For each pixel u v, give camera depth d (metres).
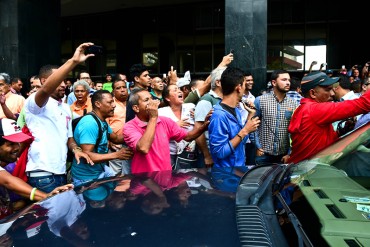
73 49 19.14
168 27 17.48
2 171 2.82
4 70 12.62
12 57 12.51
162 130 3.62
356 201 1.70
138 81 5.91
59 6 13.99
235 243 1.42
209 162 4.22
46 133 3.61
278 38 15.86
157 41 17.64
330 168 2.15
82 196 2.09
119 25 18.14
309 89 3.46
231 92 3.50
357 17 15.03
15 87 8.30
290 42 15.77
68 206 1.93
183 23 17.27
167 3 17.12
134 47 17.95
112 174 4.14
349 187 1.88
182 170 2.68
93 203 1.94
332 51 15.36
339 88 5.81
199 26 17.03
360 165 2.11
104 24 18.53
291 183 1.95
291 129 3.47
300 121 3.39
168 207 1.81
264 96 4.59
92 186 2.32
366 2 14.84
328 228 1.47
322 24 15.45
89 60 18.62
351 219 1.53
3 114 6.30
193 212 1.72
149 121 3.39
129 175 2.59
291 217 1.58
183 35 17.28
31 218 1.82
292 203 1.71
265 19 10.18
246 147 5.31
